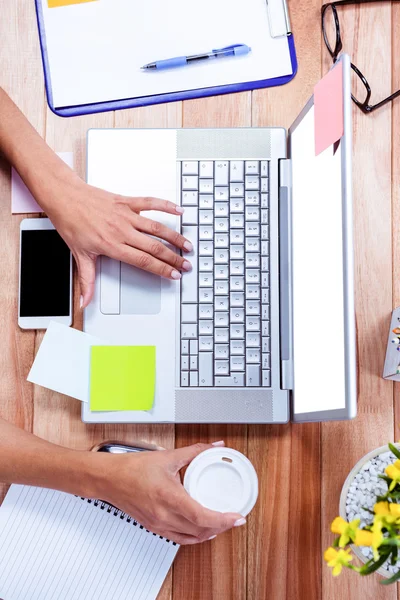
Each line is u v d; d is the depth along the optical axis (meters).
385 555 0.50
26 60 0.76
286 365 0.67
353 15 0.75
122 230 0.67
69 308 0.72
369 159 0.74
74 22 0.75
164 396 0.68
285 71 0.75
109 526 0.70
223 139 0.69
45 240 0.73
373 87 0.75
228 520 0.59
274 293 0.68
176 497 0.59
